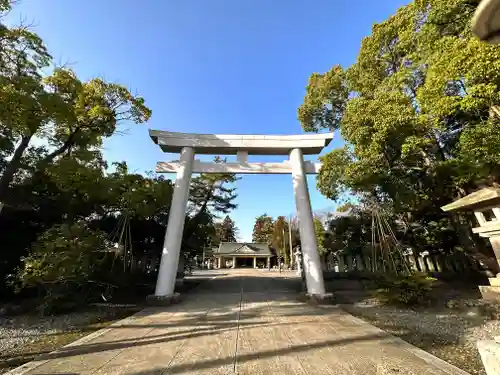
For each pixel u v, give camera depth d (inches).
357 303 271.3
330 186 377.7
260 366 110.1
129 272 369.4
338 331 164.9
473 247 341.4
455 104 211.8
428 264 431.5
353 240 469.4
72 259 221.8
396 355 121.6
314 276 285.3
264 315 214.8
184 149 344.8
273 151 365.7
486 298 225.1
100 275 292.2
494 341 78.7
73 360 120.3
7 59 251.6
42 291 258.8
